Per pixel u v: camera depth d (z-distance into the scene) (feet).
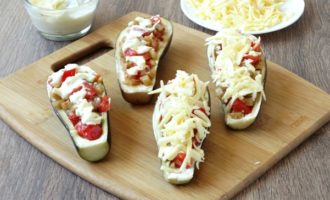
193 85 2.25
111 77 2.59
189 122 2.10
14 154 2.27
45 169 2.21
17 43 2.87
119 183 2.11
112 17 3.05
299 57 2.74
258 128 2.32
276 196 2.10
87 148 2.13
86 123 2.16
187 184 2.10
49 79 2.38
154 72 2.49
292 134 2.29
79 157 2.21
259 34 2.87
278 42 2.85
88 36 2.85
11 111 2.41
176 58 2.70
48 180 2.17
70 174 2.19
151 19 2.68
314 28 2.94
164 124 2.17
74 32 2.89
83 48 2.78
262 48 2.75
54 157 2.23
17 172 2.20
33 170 2.21
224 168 2.16
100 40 2.83
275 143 2.26
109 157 2.21
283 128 2.32
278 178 2.17
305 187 2.13
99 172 2.15
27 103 2.45
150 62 2.50
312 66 2.69
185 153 2.08
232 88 2.31
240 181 2.11
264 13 2.96
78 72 2.36
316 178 2.16
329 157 2.24
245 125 2.29
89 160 2.17
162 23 2.73
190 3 3.05
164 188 2.09
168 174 2.08
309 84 2.53
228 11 2.95
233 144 2.26
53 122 2.36
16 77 2.59
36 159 2.25
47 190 2.13
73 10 2.79
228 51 2.44
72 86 2.27
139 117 2.39
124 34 2.67
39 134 2.31
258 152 2.22
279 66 2.63
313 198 2.09
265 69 2.47
